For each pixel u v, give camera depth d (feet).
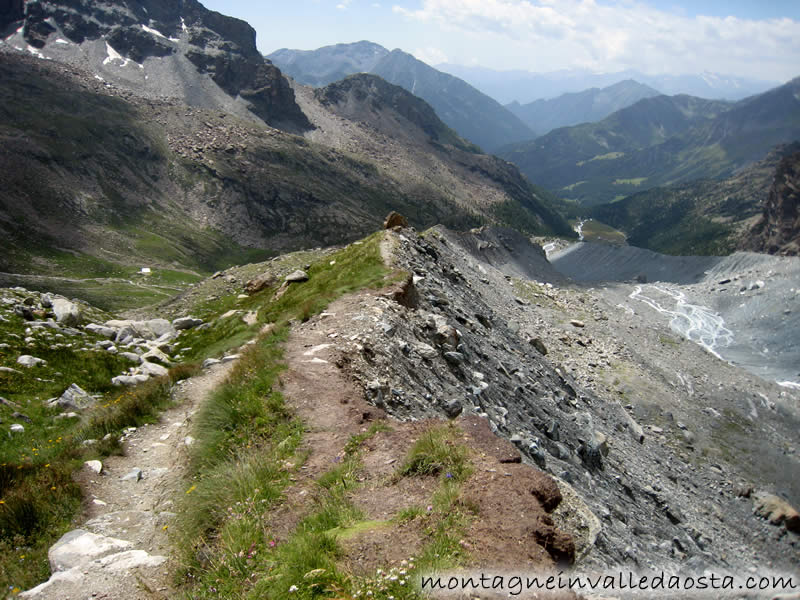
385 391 56.29
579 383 181.68
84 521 39.14
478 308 152.35
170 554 32.76
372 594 23.20
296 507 33.42
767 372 479.00
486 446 36.83
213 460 42.98
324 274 123.13
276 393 50.55
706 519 121.70
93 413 66.18
